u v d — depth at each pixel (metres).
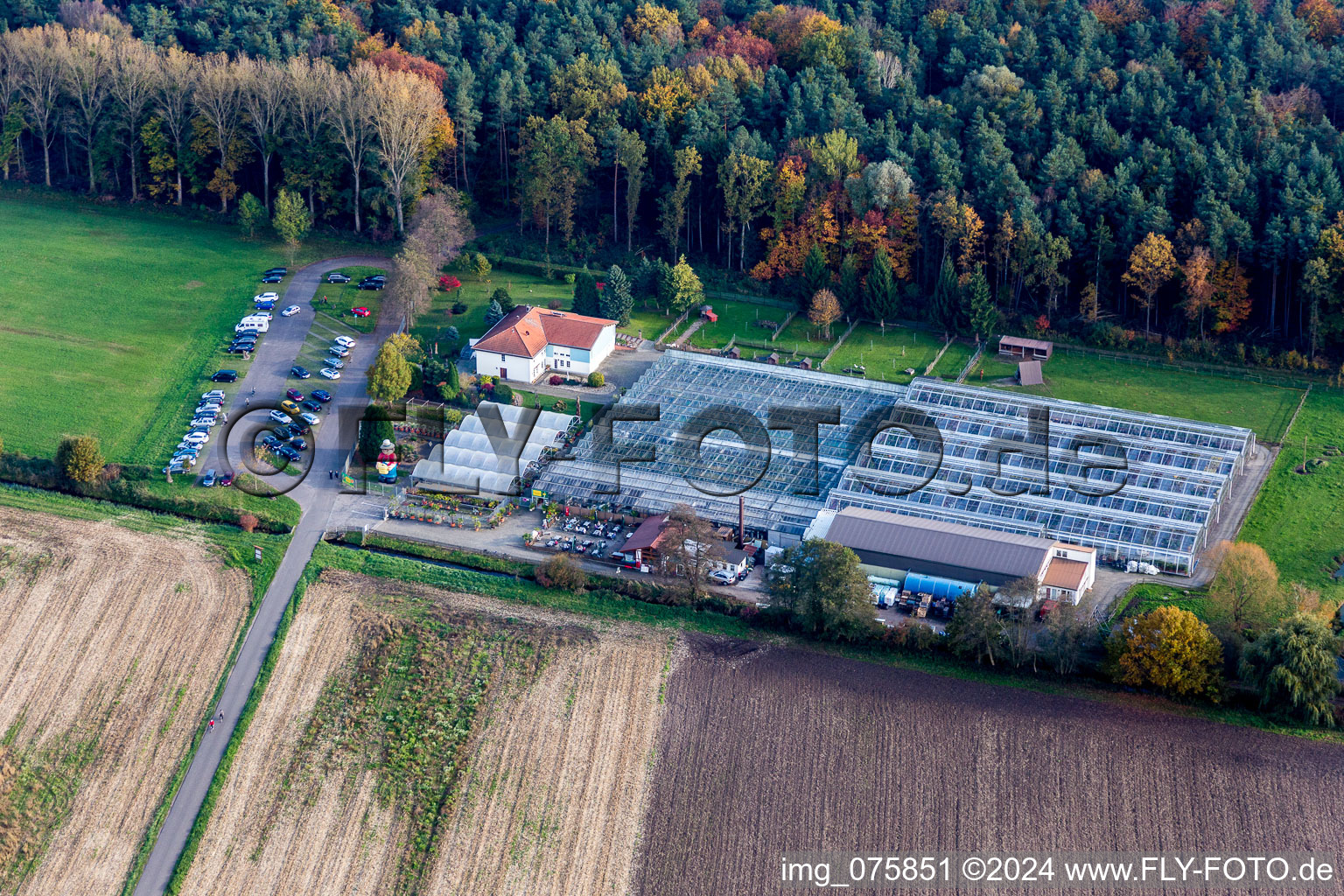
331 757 164.75
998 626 169.62
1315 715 159.88
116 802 160.75
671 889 148.12
